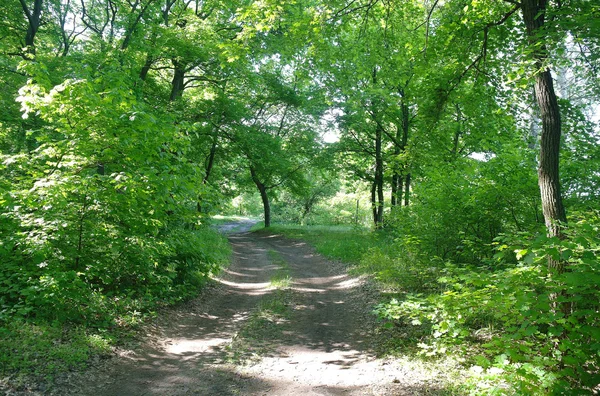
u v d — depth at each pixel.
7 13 15.27
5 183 6.95
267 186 35.94
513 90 9.16
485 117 10.22
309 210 50.06
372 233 17.16
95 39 15.66
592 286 4.21
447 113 11.24
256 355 6.16
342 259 15.99
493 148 11.32
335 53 11.62
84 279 7.42
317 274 14.19
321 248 19.94
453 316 5.14
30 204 6.38
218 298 10.30
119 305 7.38
